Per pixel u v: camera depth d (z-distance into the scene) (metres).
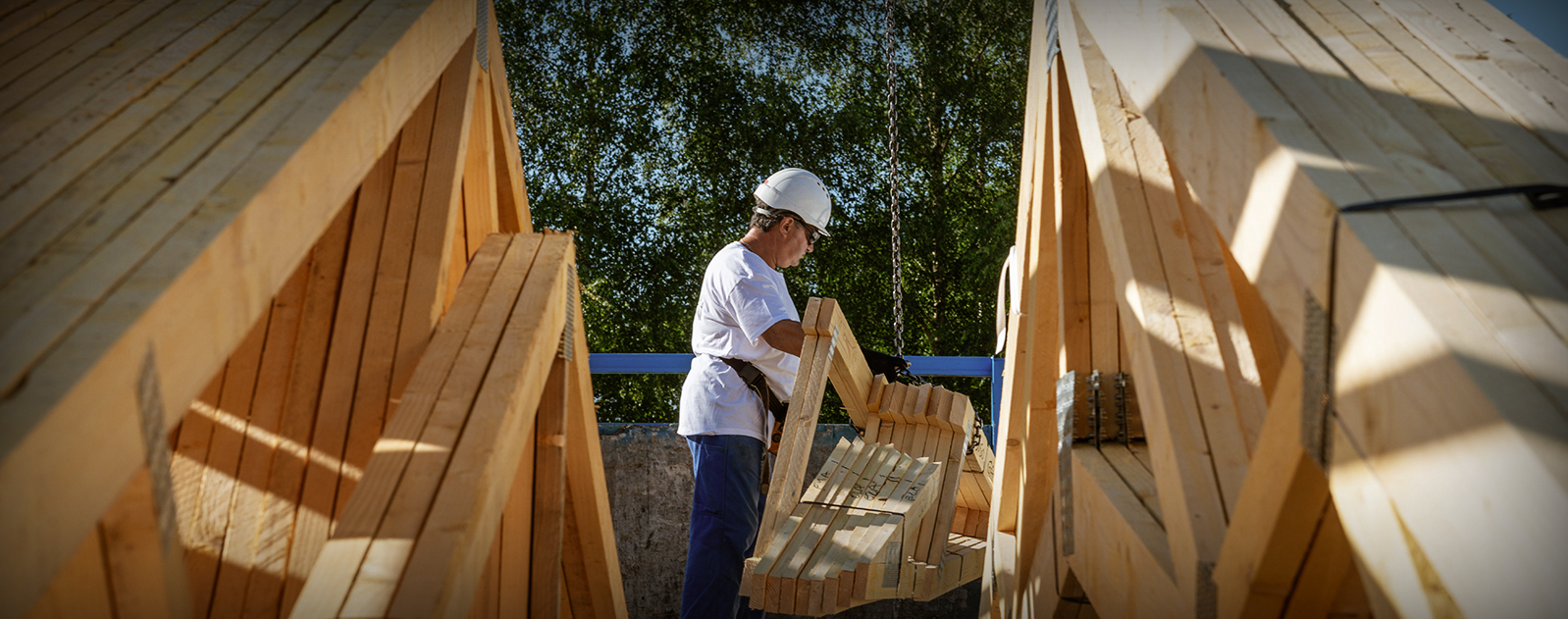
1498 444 0.69
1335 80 1.13
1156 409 1.40
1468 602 0.73
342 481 1.46
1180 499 1.28
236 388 1.54
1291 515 1.02
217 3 1.55
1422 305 0.77
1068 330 1.87
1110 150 1.65
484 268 1.81
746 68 17.81
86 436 0.74
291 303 1.60
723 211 16.97
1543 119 1.05
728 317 3.29
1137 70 1.45
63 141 1.09
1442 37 1.27
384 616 1.08
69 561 0.80
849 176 17.02
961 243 16.61
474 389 1.45
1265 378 1.53
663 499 4.32
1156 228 1.56
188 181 1.01
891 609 4.32
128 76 1.26
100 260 0.87
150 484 0.86
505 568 1.66
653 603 4.27
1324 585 1.10
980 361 3.96
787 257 3.56
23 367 0.73
